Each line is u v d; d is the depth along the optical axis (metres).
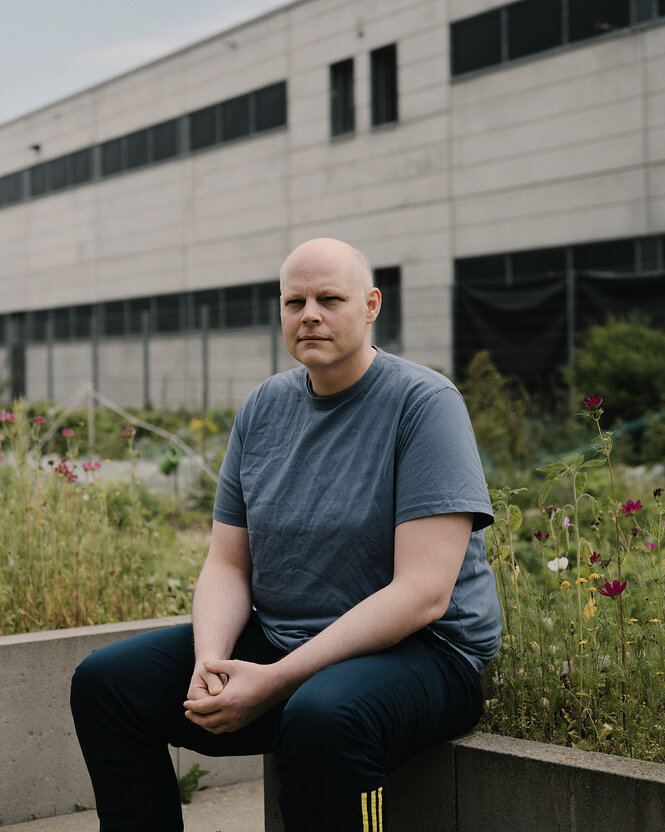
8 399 21.52
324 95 22.00
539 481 9.68
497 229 18.69
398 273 20.88
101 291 28.81
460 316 16.97
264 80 23.47
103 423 15.04
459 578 2.27
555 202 17.75
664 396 12.31
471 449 2.23
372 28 20.86
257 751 2.37
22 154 31.92
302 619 2.33
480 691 2.34
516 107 18.31
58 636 3.13
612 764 2.10
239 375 24.11
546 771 2.14
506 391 13.13
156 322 26.72
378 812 1.97
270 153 23.39
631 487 8.40
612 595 2.44
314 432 2.35
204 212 25.28
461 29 19.20
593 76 17.12
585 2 17.20
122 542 4.24
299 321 2.29
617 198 16.88
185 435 13.20
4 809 3.02
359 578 2.25
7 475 4.50
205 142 25.23
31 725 3.07
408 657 2.15
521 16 18.17
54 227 30.69
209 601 2.41
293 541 2.32
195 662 2.29
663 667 2.49
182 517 8.85
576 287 15.09
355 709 1.96
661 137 16.28
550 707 2.49
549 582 3.32
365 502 2.24
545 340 15.62
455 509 2.14
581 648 2.52
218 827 2.99
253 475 2.43
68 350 29.80
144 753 2.26
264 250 23.66
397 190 20.47
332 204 21.89
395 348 19.80
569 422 13.00
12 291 32.72
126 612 3.74
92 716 2.23
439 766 2.30
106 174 28.56
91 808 3.16
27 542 3.78
